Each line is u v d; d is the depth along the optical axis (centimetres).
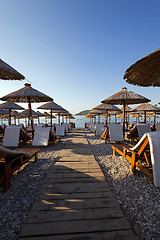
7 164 218
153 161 215
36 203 179
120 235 129
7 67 239
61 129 886
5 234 135
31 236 128
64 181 245
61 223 143
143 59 188
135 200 190
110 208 169
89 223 143
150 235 133
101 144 635
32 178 264
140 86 319
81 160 376
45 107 879
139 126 570
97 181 245
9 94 599
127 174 282
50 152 474
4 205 179
